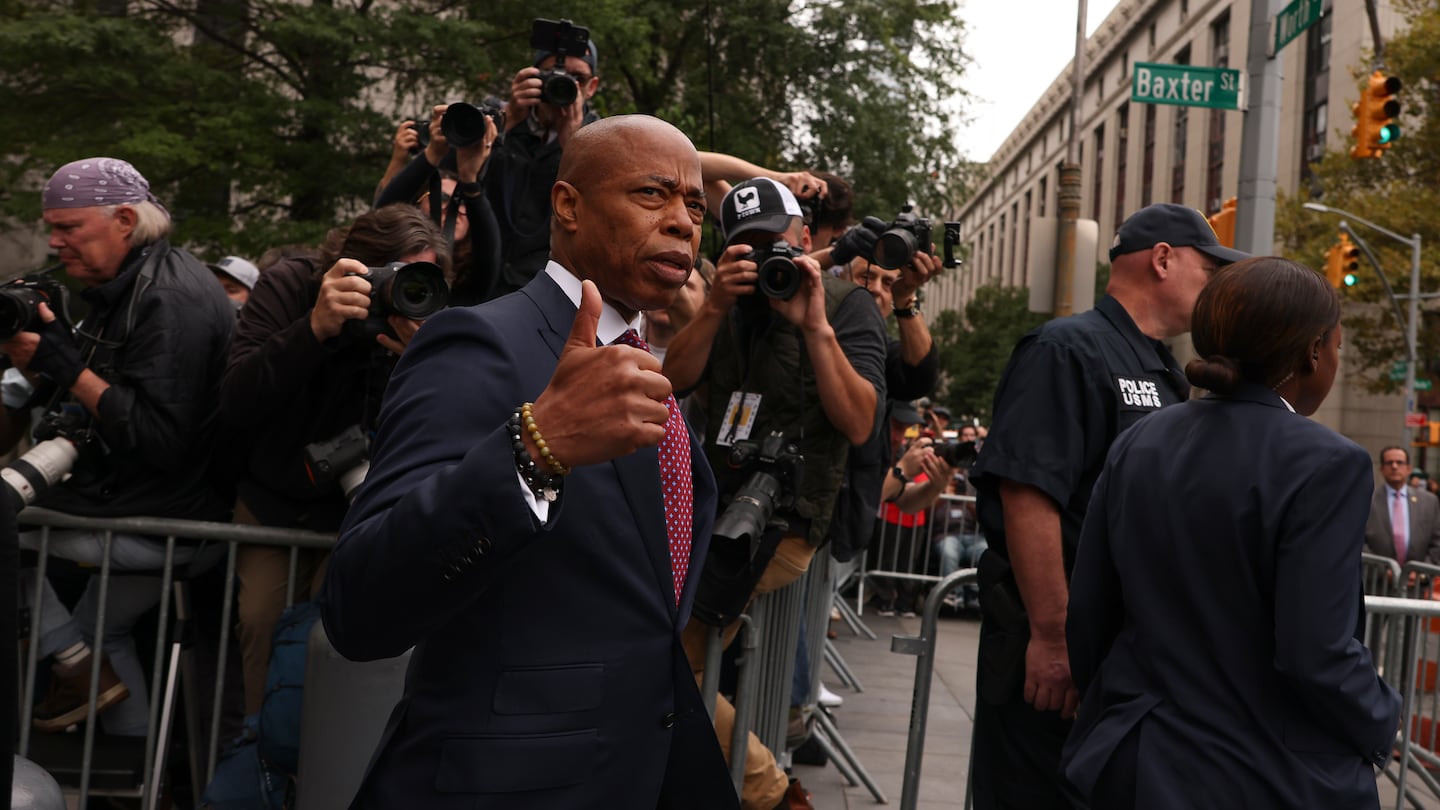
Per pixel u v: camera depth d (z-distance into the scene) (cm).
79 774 335
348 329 284
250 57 1335
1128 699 217
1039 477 269
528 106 368
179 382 319
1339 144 2877
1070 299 1027
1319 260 2578
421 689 163
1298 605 195
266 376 290
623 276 173
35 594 325
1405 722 379
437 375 160
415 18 1202
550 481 143
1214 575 208
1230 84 863
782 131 1780
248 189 1272
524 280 371
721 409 333
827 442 327
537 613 161
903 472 655
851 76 1744
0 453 380
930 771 506
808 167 1755
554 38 377
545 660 160
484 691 159
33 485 303
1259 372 219
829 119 1748
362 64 1277
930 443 650
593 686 162
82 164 323
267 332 319
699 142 1512
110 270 324
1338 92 3709
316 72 1283
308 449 295
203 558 337
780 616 371
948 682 718
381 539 144
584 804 161
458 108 330
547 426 141
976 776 299
